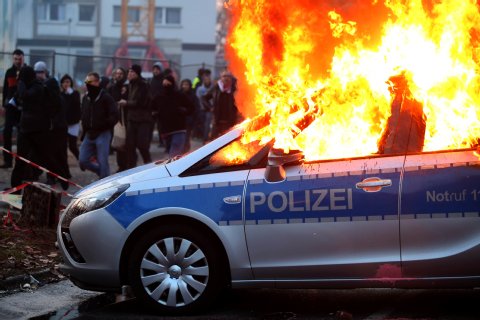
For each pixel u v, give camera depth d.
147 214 6.77
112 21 59.53
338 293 7.56
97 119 13.13
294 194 6.62
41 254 8.88
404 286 6.52
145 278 6.80
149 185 6.87
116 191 6.92
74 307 7.25
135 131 15.13
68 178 14.79
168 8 59.72
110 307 7.20
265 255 6.64
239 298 7.41
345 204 6.54
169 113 14.98
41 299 7.50
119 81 18.11
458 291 7.53
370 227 6.50
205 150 6.95
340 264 6.54
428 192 6.45
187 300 6.76
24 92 12.89
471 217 6.40
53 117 13.16
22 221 10.08
